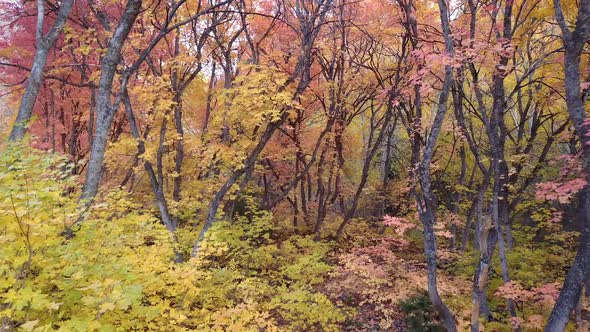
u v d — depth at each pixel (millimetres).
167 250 5582
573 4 7062
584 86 5582
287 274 8531
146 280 4609
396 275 8609
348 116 13242
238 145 9297
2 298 3205
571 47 5227
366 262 8898
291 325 6738
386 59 13516
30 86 5941
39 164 3969
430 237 6359
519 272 8195
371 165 17266
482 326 6734
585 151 5066
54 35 6266
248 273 8695
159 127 10297
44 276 3398
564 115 8469
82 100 11516
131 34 9078
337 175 12680
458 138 9719
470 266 9289
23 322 3307
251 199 11422
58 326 3568
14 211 2781
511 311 6711
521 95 9570
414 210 12930
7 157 4023
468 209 12508
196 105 11414
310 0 9328
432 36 8758
